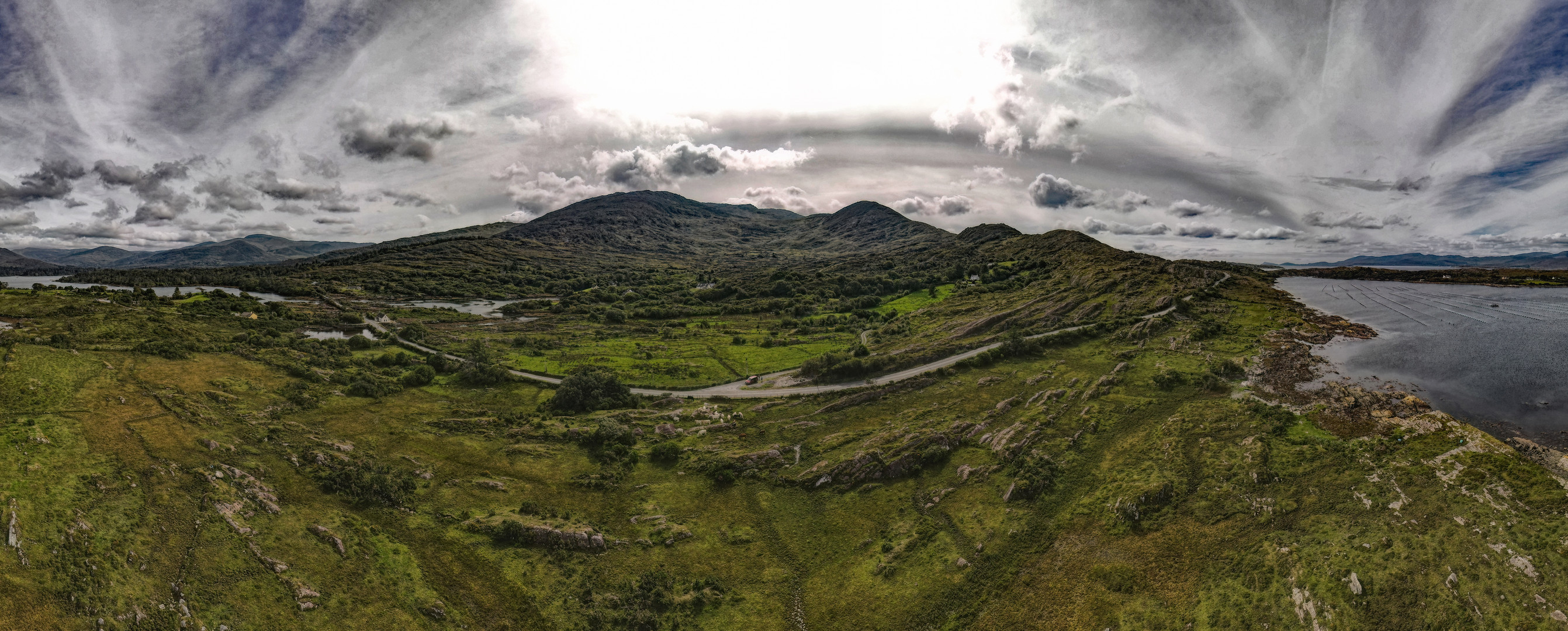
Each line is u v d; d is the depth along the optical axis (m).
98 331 127.69
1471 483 67.06
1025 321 178.75
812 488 92.50
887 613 67.88
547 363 161.75
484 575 70.62
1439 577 54.38
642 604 68.44
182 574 60.97
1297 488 75.69
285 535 70.06
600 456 99.94
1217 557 66.88
